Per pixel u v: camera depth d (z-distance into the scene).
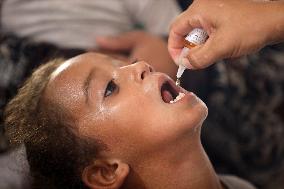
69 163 1.16
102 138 1.13
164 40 1.78
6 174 1.39
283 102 1.79
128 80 1.14
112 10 1.78
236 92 1.75
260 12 1.03
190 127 1.10
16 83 1.63
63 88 1.17
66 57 1.67
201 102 1.13
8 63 1.66
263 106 1.77
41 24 1.75
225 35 1.03
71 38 1.74
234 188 1.33
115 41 1.72
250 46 1.03
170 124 1.10
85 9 1.76
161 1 1.80
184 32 1.10
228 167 1.80
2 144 1.51
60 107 1.17
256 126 1.76
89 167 1.15
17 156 1.29
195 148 1.14
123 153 1.14
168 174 1.15
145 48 1.70
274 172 1.85
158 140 1.11
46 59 1.62
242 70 1.77
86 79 1.17
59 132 1.17
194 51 1.05
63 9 1.75
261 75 1.78
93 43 1.75
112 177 1.14
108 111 1.13
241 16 1.03
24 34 1.75
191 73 1.71
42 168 1.20
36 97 1.23
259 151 1.78
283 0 1.06
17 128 1.25
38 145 1.19
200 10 1.07
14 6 1.77
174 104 1.11
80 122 1.14
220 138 1.75
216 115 1.74
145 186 1.16
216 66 1.76
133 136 1.12
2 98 1.60
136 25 1.84
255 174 1.82
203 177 1.17
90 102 1.15
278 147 1.80
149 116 1.11
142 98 1.12
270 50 1.86
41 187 1.21
